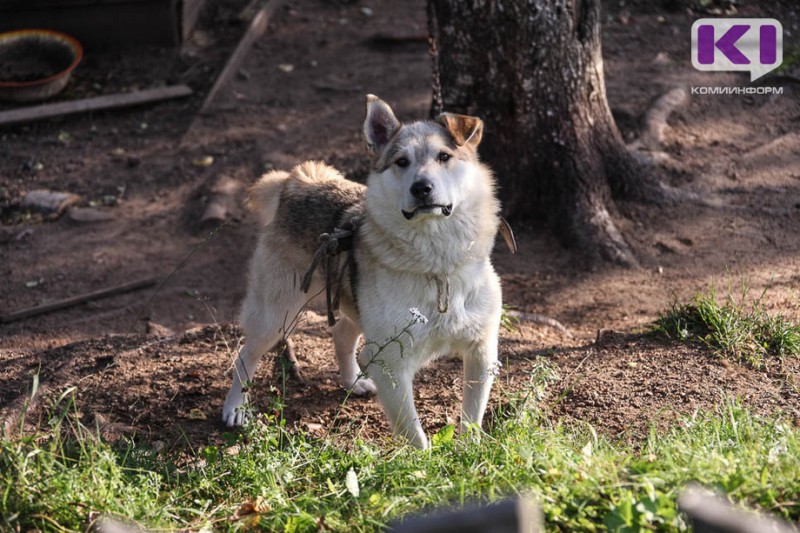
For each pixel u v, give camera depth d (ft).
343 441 18.76
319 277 19.71
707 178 33.94
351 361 21.59
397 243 17.17
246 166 37.47
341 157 36.86
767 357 21.06
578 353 22.39
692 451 14.61
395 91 41.98
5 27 45.52
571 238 29.84
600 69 30.58
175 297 29.99
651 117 37.17
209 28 49.11
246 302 20.93
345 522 14.19
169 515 14.70
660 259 29.17
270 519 14.46
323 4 52.16
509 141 30.19
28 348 27.09
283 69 45.19
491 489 13.67
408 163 17.19
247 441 18.08
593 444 16.03
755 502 12.96
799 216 31.01
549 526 13.07
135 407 20.98
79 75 44.98
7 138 40.63
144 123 41.63
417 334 17.31
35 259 32.81
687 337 22.17
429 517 11.31
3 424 16.62
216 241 33.22
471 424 16.55
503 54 28.96
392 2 52.26
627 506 12.69
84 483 14.92
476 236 17.48
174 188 36.78
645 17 47.65
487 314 17.80
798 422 17.83
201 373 22.49
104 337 24.77
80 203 36.17
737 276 27.43
